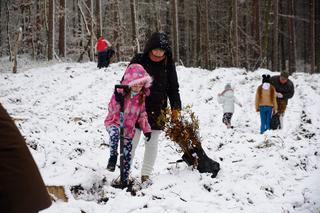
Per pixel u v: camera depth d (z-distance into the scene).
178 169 6.31
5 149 1.95
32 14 39.72
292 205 5.55
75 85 18.08
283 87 12.83
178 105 6.43
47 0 36.00
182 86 19.17
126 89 5.75
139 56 6.14
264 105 12.30
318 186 6.18
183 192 5.50
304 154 7.43
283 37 45.78
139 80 5.77
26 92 16.98
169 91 6.44
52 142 7.85
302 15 56.31
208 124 13.70
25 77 20.27
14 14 42.47
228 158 7.32
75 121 11.34
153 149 6.09
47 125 9.83
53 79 19.36
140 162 7.85
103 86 17.91
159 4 41.91
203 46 36.75
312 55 35.38
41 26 35.25
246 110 16.00
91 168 6.20
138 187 5.84
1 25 43.62
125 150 5.87
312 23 35.59
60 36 32.03
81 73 20.70
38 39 36.72
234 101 13.34
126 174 5.85
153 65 6.12
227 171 6.48
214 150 8.64
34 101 15.21
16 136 2.01
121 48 32.38
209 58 36.00
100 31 30.45
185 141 6.13
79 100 15.45
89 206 5.03
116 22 35.22
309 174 6.75
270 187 5.98
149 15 42.72
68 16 40.59
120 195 5.32
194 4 44.34
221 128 12.72
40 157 6.38
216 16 47.94
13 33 40.84
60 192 5.18
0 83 18.91
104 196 5.50
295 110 15.59
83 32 37.31
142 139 9.98
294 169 6.87
